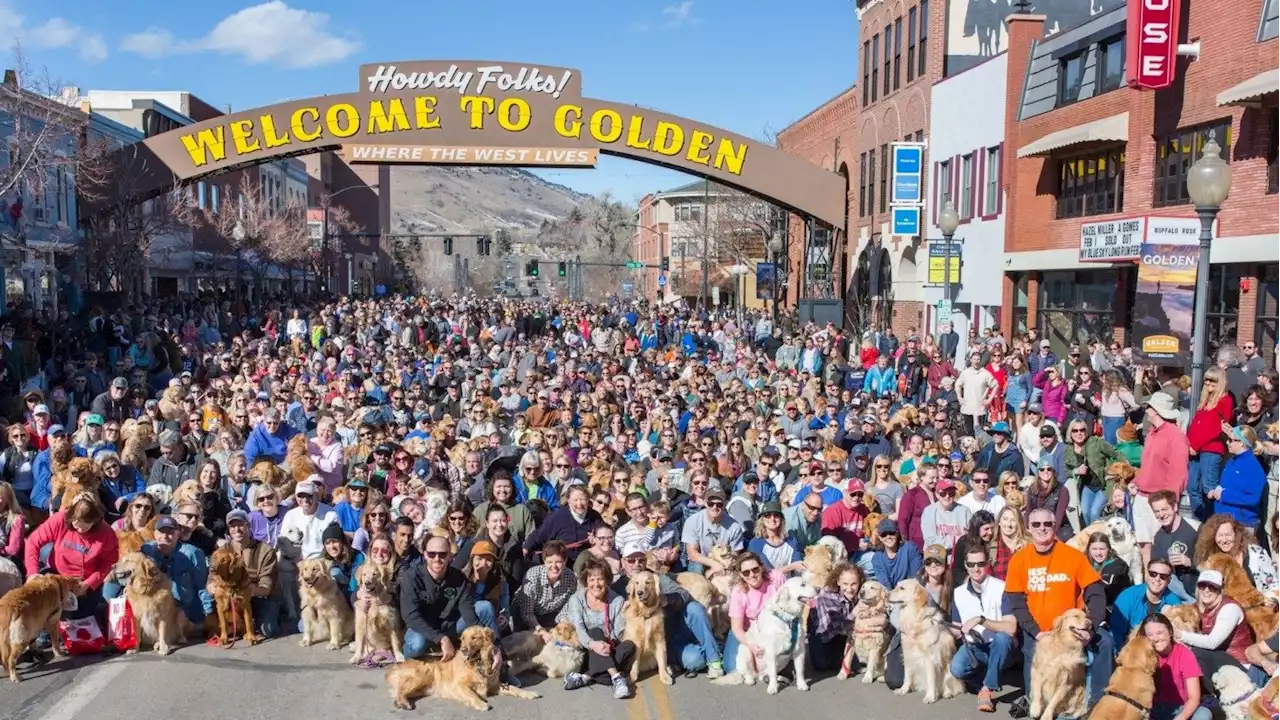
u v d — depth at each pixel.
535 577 9.07
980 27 31.33
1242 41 18.55
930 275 25.75
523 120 30.06
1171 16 19.83
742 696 8.37
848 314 37.41
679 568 10.34
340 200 102.25
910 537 10.48
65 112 28.11
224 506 10.63
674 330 36.62
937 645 8.29
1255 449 10.91
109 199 30.39
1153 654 7.24
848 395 18.11
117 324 25.05
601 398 19.08
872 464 12.96
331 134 30.02
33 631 8.41
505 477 10.05
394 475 11.74
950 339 21.11
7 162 25.95
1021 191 26.38
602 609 8.77
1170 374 17.34
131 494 11.13
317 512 10.19
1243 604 7.63
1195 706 7.21
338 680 8.55
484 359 25.91
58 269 31.88
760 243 54.59
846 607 8.97
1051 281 25.20
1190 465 11.40
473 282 171.38
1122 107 22.12
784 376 21.48
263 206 57.72
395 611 8.89
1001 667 8.12
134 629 9.12
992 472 12.21
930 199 31.91
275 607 9.77
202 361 23.95
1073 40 24.09
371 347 27.80
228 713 7.79
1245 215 18.58
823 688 8.59
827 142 44.41
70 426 16.95
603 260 153.62
